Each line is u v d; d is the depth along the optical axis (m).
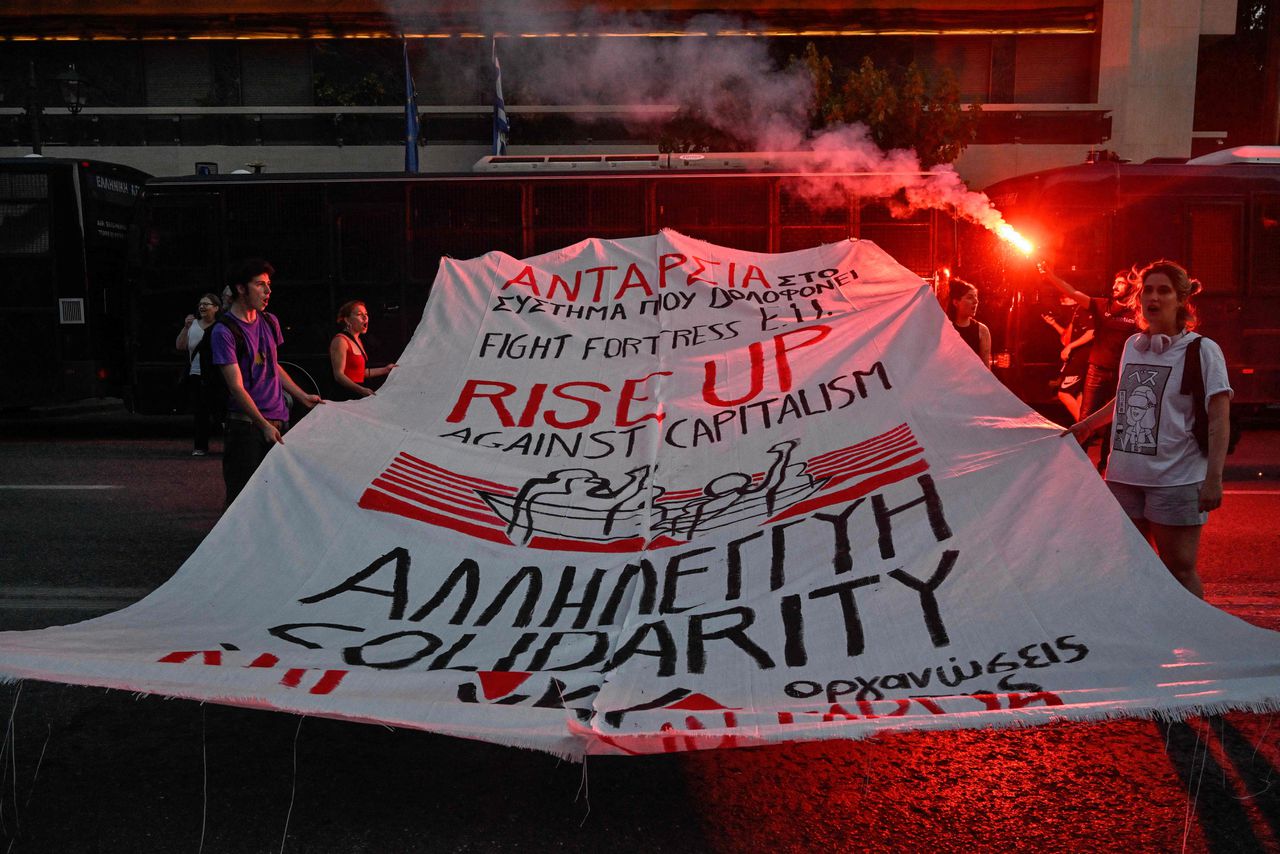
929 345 4.70
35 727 3.98
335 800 3.39
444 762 3.65
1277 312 11.41
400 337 11.92
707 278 5.35
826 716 2.79
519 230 11.81
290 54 20.14
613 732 2.72
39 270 12.33
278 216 11.87
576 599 3.55
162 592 3.64
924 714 2.78
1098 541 3.53
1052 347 11.37
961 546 3.60
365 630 3.41
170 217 11.91
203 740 3.85
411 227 11.83
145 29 19.64
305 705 2.81
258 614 3.52
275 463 4.19
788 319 5.06
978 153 19.19
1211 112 23.47
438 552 3.82
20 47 19.97
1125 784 3.46
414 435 4.44
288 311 11.92
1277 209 11.41
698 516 3.95
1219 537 7.00
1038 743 3.78
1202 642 3.11
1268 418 13.77
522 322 5.15
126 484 9.12
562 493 4.13
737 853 3.05
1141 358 4.28
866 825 3.20
